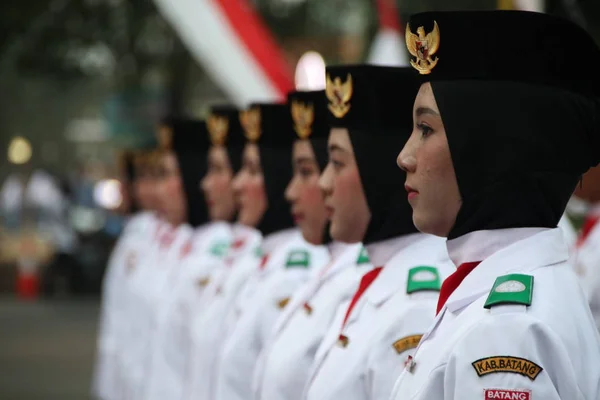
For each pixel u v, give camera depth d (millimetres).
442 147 3645
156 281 11328
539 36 3588
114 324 13508
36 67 24031
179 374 9367
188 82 25234
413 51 3746
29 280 27109
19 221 28672
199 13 10219
